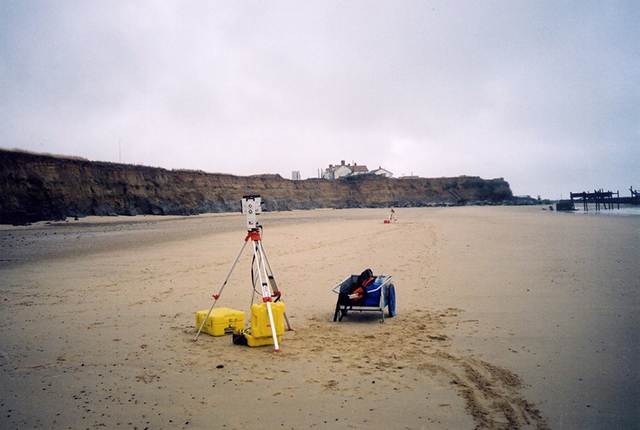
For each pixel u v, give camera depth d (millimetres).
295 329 9180
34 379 6664
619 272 14594
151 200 68688
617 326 8781
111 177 63250
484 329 8844
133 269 17391
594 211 72250
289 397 5844
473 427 4984
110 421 5270
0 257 21234
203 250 23438
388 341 8227
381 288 9430
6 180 45719
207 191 84938
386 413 5344
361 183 132250
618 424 4992
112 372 6887
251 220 8750
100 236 32594
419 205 125250
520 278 13992
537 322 9219
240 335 8188
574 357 7152
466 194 142750
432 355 7402
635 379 6234
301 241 27516
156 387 6270
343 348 7867
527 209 91500
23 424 5230
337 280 14750
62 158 55844
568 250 20359
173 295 12773
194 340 8492
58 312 10898
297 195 114562
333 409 5477
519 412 5336
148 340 8539
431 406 5520
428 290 12719
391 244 24734
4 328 9531
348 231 35062
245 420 5223
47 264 18938
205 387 6227
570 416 5211
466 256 19141
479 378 6379
